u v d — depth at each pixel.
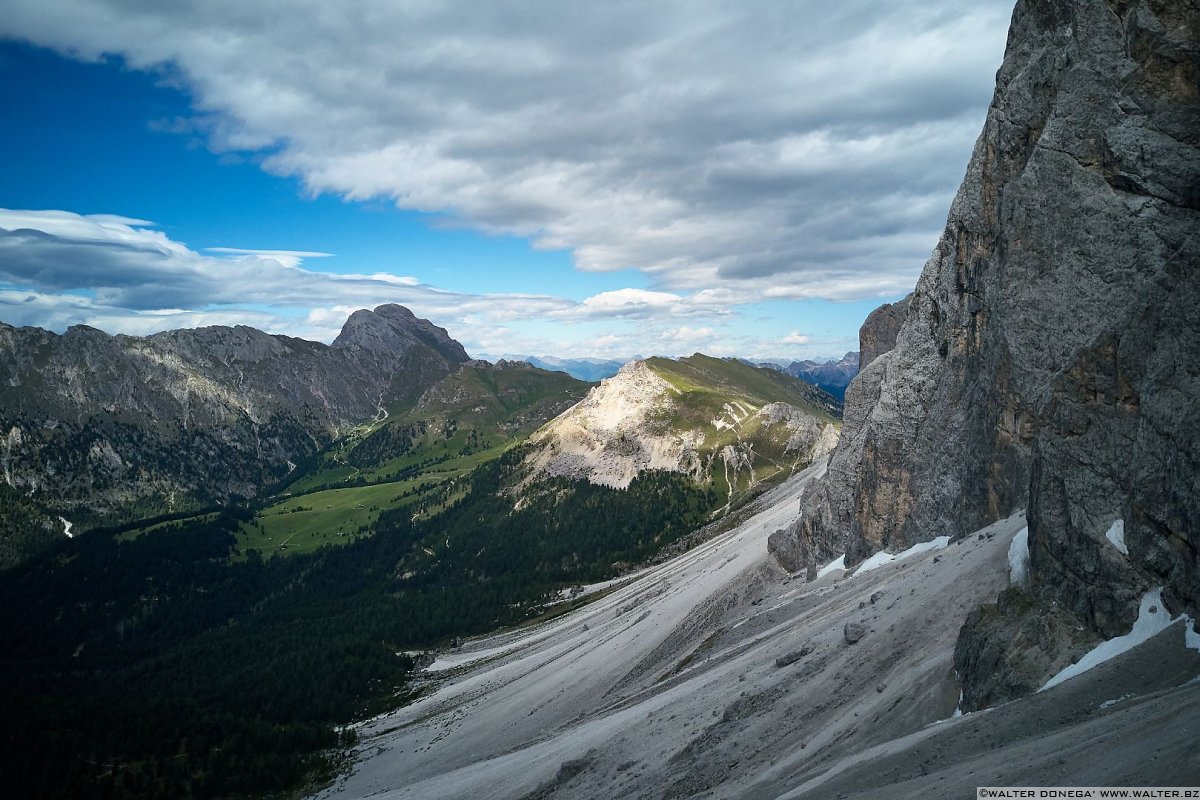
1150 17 48.94
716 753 55.75
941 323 84.69
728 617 106.38
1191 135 47.03
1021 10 70.88
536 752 87.75
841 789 38.12
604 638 139.75
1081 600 41.91
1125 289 48.66
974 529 71.56
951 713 45.03
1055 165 54.00
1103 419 44.78
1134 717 29.36
